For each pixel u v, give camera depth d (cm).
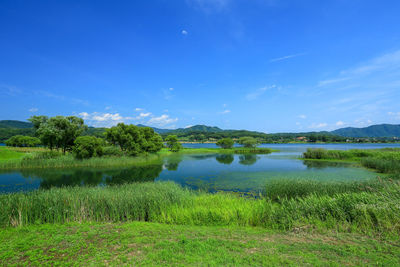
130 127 4025
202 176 2483
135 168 3120
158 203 1088
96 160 3306
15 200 1019
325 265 514
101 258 595
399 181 1066
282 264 523
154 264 544
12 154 3791
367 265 510
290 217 873
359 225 777
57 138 3541
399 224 700
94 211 1027
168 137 6812
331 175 2431
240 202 1161
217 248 628
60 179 2336
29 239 756
